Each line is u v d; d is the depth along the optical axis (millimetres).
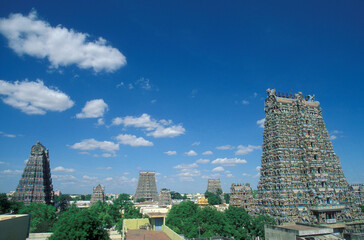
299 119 157750
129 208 182625
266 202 148500
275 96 161000
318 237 93812
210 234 111312
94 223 77562
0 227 66750
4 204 151625
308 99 172750
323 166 147500
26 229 85000
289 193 140125
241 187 182875
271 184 148250
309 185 143250
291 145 153125
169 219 141875
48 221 134000
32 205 150250
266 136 161250
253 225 122375
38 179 188750
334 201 140500
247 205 173125
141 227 112188
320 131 163500
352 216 144125
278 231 101875
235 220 127438
